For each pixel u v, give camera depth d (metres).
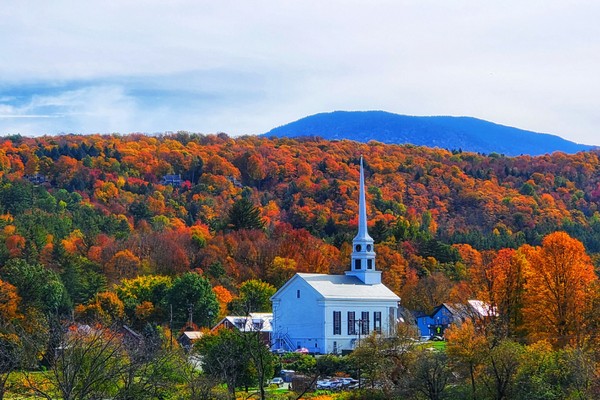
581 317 172.00
